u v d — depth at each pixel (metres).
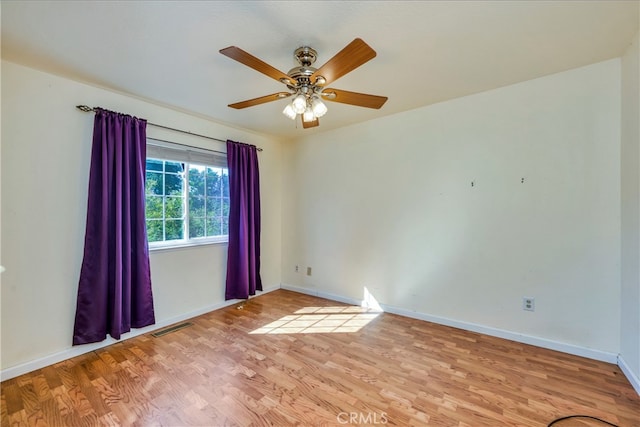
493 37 1.79
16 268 2.06
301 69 1.77
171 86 2.43
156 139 2.82
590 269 2.23
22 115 2.08
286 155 4.24
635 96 1.86
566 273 2.32
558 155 2.33
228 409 1.70
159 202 2.93
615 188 2.13
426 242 3.00
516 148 2.50
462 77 2.34
